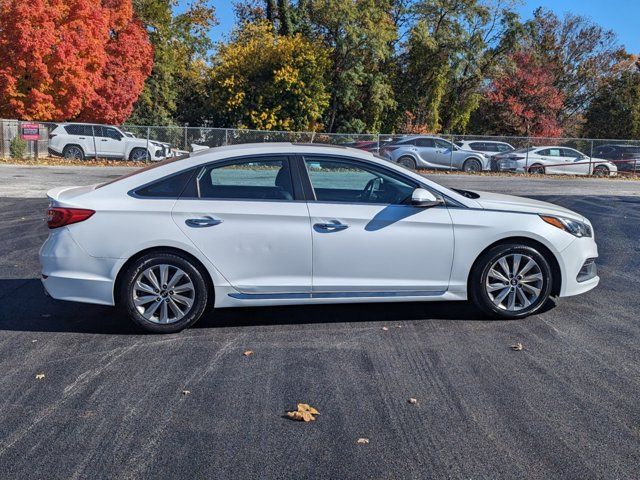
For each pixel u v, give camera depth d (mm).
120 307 5367
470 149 28297
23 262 7965
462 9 38688
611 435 3670
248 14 44781
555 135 43438
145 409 3984
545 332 5430
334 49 36156
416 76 40125
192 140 28516
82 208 5266
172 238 5270
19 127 25750
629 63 49812
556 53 50219
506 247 5617
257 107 34219
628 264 8172
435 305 6219
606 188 20266
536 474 3270
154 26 38531
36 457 3426
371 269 5484
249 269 5391
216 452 3480
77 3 28188
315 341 5211
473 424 3797
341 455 3451
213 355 4902
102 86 30719
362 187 5613
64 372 4559
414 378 4461
